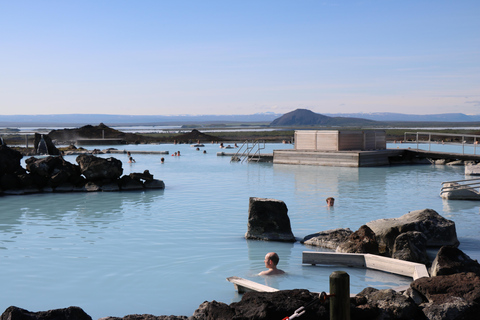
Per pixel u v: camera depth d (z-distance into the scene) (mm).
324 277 9031
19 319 5602
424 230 11078
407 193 19562
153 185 21750
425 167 31047
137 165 34500
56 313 5953
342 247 10570
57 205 17578
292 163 33812
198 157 42375
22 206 17391
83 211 16250
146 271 9461
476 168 25312
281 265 9852
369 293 6855
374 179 24422
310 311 5918
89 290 8430
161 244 11609
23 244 11703
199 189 21484
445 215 14844
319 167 31344
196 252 10867
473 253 10484
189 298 7977
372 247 10211
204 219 14656
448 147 48656
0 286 8672
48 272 9453
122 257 10492
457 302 6148
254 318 5891
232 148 54969
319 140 33500
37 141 45062
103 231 13109
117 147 58875
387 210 15781
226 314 6137
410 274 8891
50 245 11609
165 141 68688
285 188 21359
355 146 33344
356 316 5969
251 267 9703
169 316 6512
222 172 28953
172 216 15195
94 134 73062
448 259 7965
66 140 69750
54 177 21109
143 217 15078
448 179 24234
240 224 13883
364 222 13914
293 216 14852
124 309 7539
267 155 36281
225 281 8836
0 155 21406
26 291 8414
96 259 10344
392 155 33344
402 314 6074
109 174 21641
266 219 12070
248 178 25516
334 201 17594
